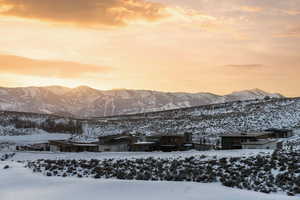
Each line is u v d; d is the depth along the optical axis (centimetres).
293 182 3303
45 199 3309
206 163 4559
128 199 3102
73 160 5803
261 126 12644
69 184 3866
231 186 3431
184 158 5203
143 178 4047
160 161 5066
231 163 4416
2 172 4862
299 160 4194
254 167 4044
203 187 3294
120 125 16725
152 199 3038
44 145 10075
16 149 9706
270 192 3142
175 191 3209
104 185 3625
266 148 6619
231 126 13375
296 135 8819
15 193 3619
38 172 4869
